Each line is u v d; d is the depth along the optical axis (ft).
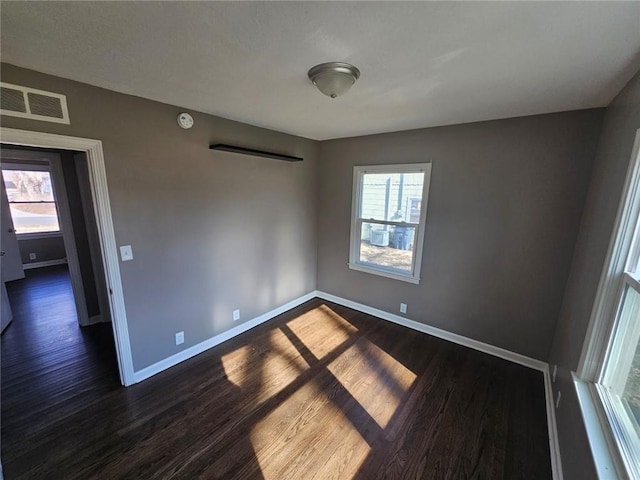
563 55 4.66
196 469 5.65
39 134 5.81
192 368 8.79
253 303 11.34
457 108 7.69
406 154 10.61
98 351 9.69
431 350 9.96
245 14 3.73
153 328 8.32
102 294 11.78
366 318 12.37
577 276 7.13
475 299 9.87
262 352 9.72
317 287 14.61
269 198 11.20
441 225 10.17
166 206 8.11
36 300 14.02
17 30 4.13
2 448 6.01
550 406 7.19
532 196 8.45
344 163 12.42
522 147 8.41
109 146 6.83
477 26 3.93
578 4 3.39
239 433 6.49
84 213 11.12
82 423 6.68
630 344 4.48
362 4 3.49
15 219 18.81
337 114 8.50
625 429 4.04
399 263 11.66
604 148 6.66
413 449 6.17
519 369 8.95
